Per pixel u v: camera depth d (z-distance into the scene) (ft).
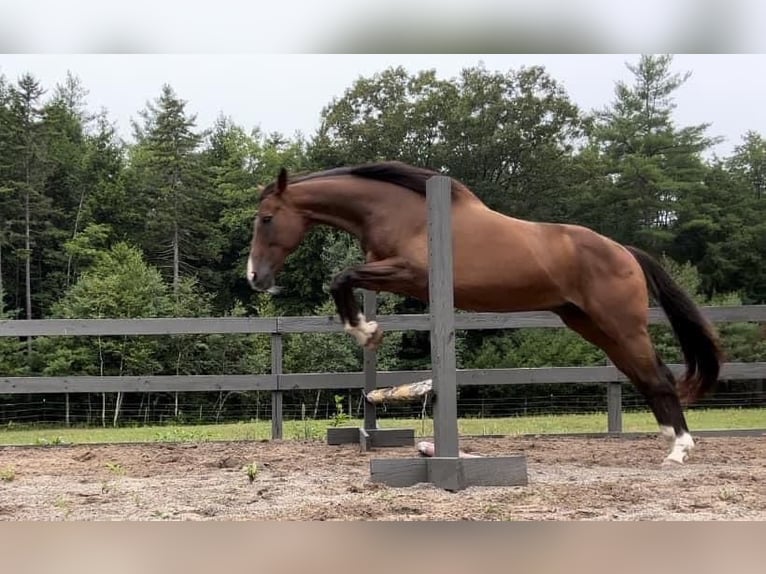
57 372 63.26
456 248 13.55
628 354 14.57
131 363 64.59
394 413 40.19
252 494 10.99
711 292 88.58
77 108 132.05
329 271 78.43
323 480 12.42
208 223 101.55
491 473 11.49
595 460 15.29
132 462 15.30
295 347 64.80
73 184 102.94
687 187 90.07
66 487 11.93
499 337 67.51
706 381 15.24
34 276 94.27
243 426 31.01
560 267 14.02
